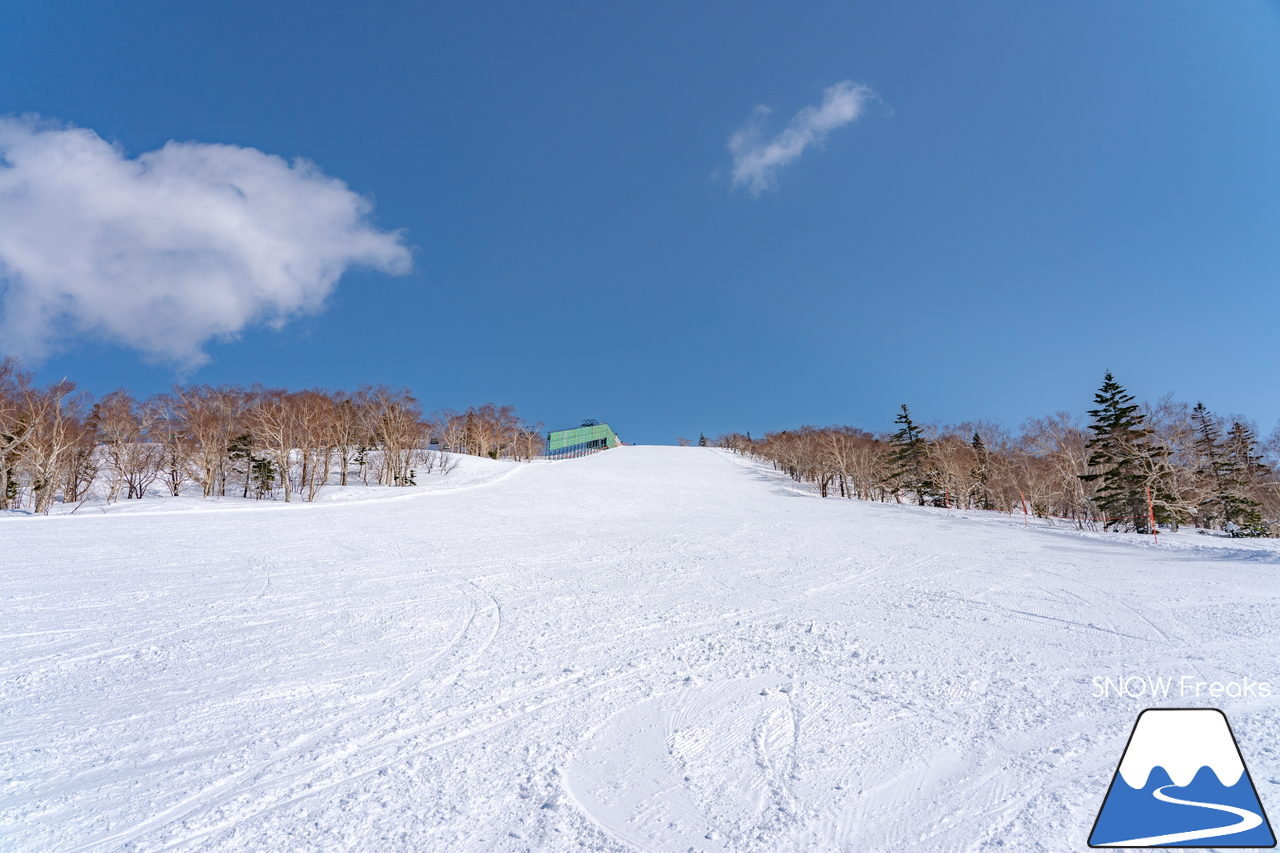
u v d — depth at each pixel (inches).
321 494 1434.5
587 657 271.4
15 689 234.2
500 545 657.0
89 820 142.8
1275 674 221.8
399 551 611.5
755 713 201.6
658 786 153.9
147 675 250.5
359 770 165.8
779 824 135.1
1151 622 304.0
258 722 201.0
